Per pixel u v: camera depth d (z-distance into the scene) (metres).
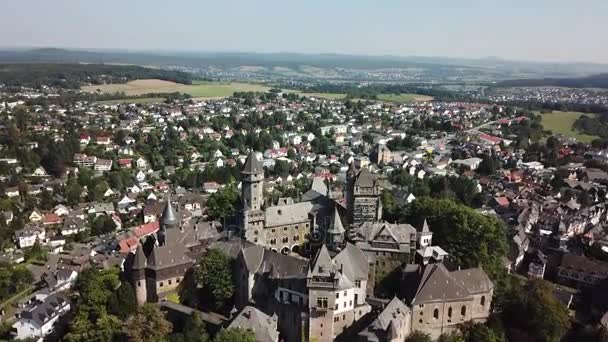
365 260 150.62
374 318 134.12
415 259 165.50
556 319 142.00
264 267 153.50
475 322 144.25
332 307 131.50
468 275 146.38
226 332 124.12
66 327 171.12
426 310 138.75
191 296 162.25
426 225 176.50
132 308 154.25
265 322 133.00
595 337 141.75
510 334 144.88
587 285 184.75
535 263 194.62
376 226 168.12
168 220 191.50
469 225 176.00
